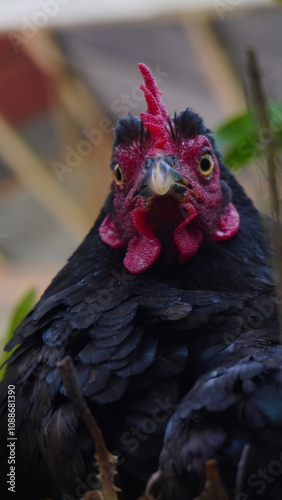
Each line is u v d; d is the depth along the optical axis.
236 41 15.22
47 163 19.12
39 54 15.93
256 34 14.92
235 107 15.91
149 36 15.34
